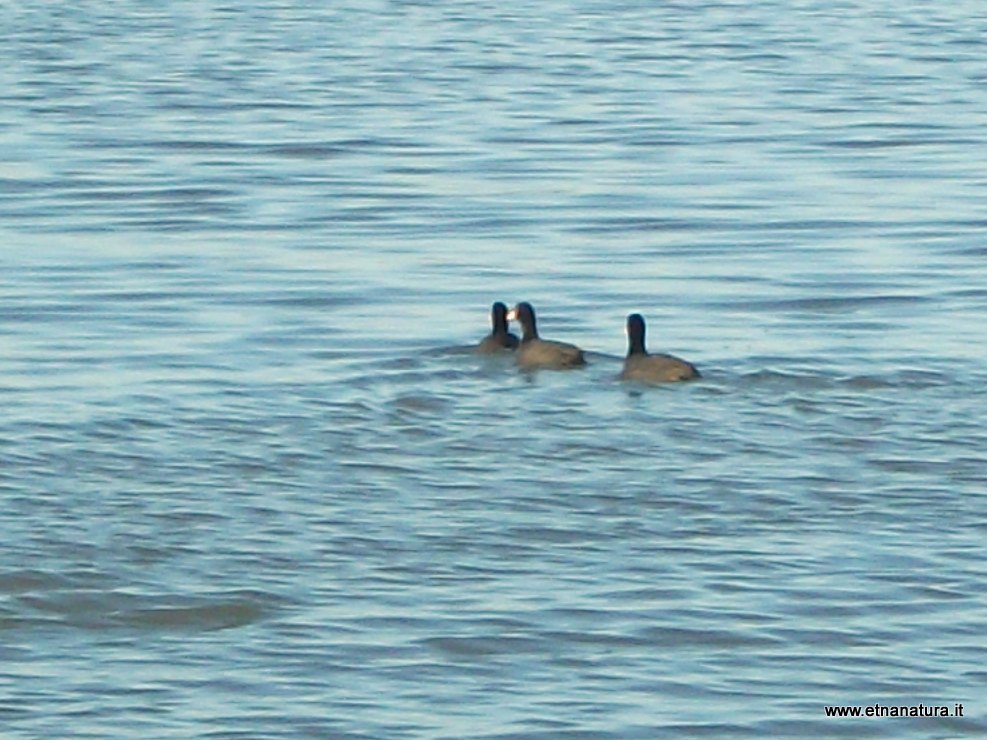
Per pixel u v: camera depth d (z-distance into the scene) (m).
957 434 28.84
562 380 31.48
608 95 66.62
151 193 49.06
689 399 30.41
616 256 42.06
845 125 60.00
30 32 85.81
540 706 21.17
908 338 34.59
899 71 73.19
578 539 25.23
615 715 21.00
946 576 24.17
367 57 77.69
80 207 47.25
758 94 66.94
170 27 88.56
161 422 29.52
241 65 74.88
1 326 35.62
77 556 24.52
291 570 24.30
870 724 20.89
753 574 24.22
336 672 21.86
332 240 43.59
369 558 24.62
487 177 51.34
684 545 25.05
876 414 29.69
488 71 73.25
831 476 27.27
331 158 54.34
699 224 45.38
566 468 27.52
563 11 95.94
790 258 41.78
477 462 27.75
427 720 20.84
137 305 37.31
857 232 44.44
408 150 55.50
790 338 34.72
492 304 36.91
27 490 26.59
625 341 35.03
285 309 37.12
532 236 44.09
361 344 34.47
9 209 46.94
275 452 28.12
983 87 68.75
